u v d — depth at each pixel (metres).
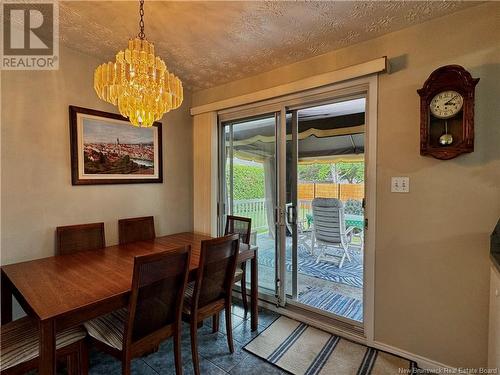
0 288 1.68
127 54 1.45
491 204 1.58
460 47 1.65
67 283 1.47
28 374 1.67
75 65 2.18
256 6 1.60
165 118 2.90
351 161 3.60
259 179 2.79
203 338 2.11
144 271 1.33
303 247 3.91
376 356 1.90
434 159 1.75
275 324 2.34
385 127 1.92
